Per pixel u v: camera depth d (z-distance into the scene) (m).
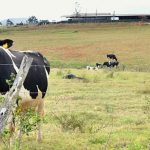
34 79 11.60
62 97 21.27
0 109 7.51
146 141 12.48
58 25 122.25
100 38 89.12
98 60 63.59
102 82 28.28
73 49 75.38
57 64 51.31
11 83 9.88
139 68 44.47
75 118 14.30
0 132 7.46
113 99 20.91
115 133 13.38
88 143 12.27
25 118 9.23
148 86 24.62
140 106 18.83
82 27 117.31
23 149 10.79
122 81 29.05
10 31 114.25
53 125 14.22
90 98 21.14
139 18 143.50
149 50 71.00
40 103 12.18
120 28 110.75
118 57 65.25
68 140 12.45
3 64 10.75
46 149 11.62
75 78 30.44
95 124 14.73
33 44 84.19
